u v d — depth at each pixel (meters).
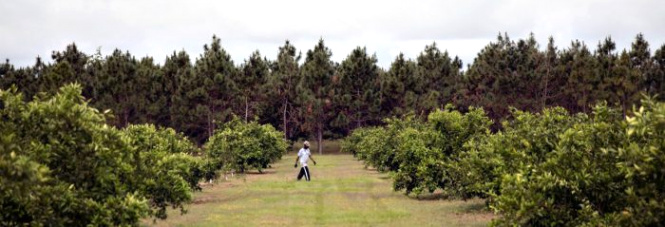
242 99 63.22
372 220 16.83
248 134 36.03
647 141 8.67
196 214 18.30
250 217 17.59
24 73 71.12
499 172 14.28
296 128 70.06
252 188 26.33
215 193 24.45
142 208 10.17
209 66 62.56
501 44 73.31
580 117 13.59
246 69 65.19
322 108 64.44
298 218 17.38
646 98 8.32
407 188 22.47
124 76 61.03
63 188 9.04
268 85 65.88
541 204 9.42
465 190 17.95
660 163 8.01
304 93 63.97
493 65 70.69
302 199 22.09
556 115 13.95
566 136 10.05
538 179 9.51
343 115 63.41
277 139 39.03
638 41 66.75
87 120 9.84
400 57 68.81
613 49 69.62
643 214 8.23
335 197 22.69
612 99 60.12
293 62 68.94
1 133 8.81
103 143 10.09
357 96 64.19
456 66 76.44
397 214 17.95
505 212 9.92
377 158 31.73
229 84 62.28
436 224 15.96
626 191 8.38
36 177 7.49
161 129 22.16
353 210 18.97
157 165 14.61
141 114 62.06
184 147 22.67
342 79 64.94
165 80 65.56
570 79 63.62
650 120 8.11
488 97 66.50
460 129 20.23
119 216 9.84
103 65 64.94
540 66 70.19
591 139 9.95
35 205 8.59
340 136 70.31
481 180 15.95
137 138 16.05
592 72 61.53
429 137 20.94
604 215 9.41
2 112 9.45
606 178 9.29
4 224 8.57
